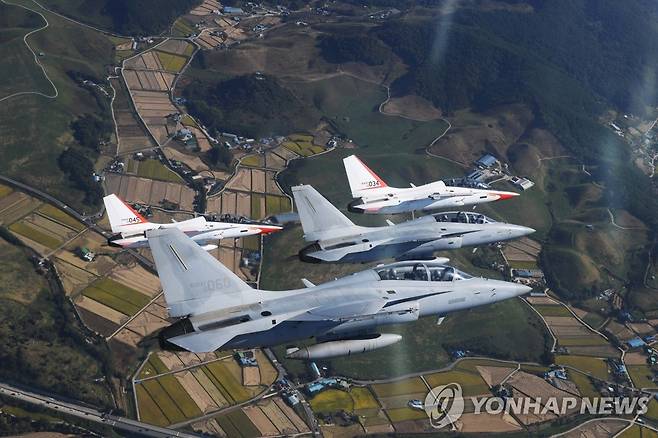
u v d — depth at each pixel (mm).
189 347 38469
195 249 39750
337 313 41938
